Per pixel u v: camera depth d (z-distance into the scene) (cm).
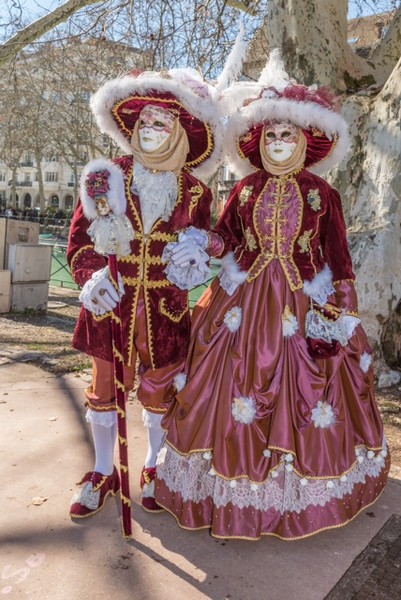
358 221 477
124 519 235
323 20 498
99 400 258
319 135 262
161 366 258
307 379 242
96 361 255
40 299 766
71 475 288
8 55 870
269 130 257
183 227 255
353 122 484
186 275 245
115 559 223
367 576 219
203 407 247
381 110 465
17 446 319
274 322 246
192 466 245
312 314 251
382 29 859
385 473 269
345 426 248
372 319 460
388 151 457
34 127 1977
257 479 232
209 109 247
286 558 229
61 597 201
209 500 245
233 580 214
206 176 288
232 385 243
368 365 268
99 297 230
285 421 236
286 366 243
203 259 241
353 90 520
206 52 680
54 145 2598
